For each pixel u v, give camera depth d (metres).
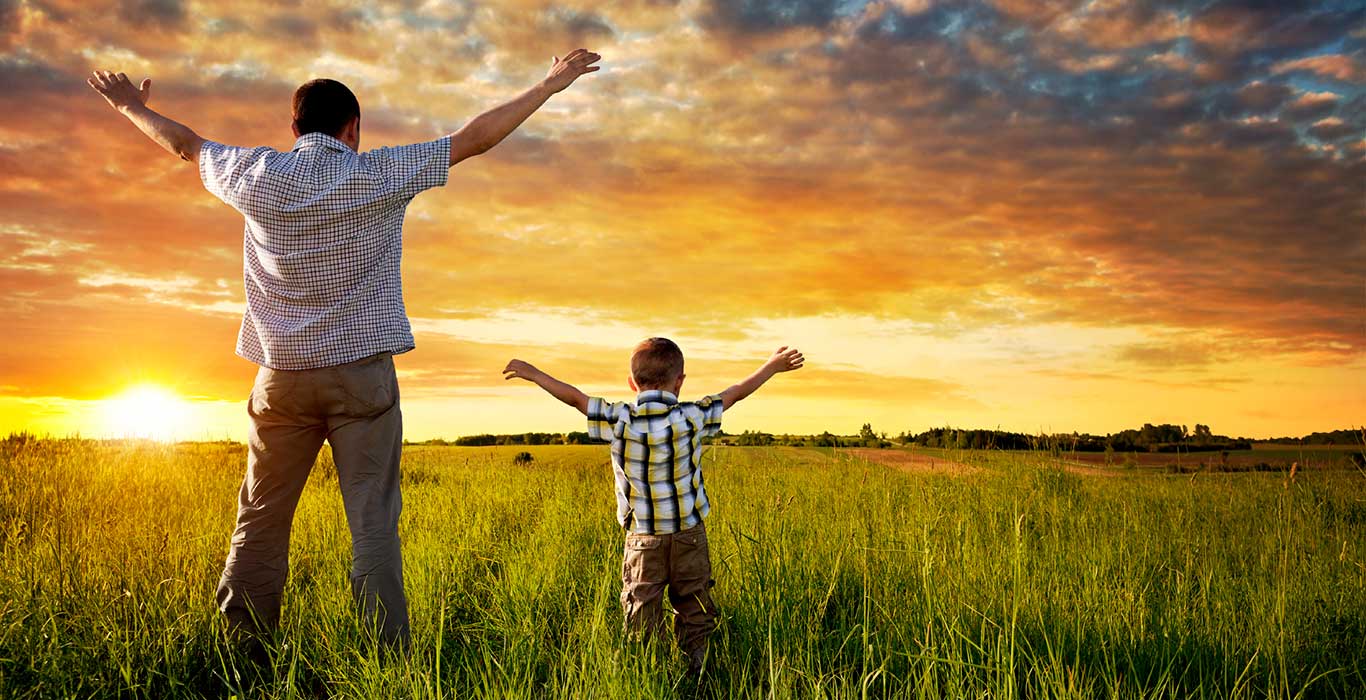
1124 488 8.87
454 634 4.02
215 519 6.21
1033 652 3.31
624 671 3.01
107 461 9.41
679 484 3.70
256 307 3.50
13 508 6.43
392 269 3.63
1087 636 3.58
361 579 3.51
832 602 4.16
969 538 5.09
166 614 3.81
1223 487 8.60
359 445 3.56
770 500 6.41
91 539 5.14
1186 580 4.64
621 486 3.78
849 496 7.83
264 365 3.49
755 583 4.09
